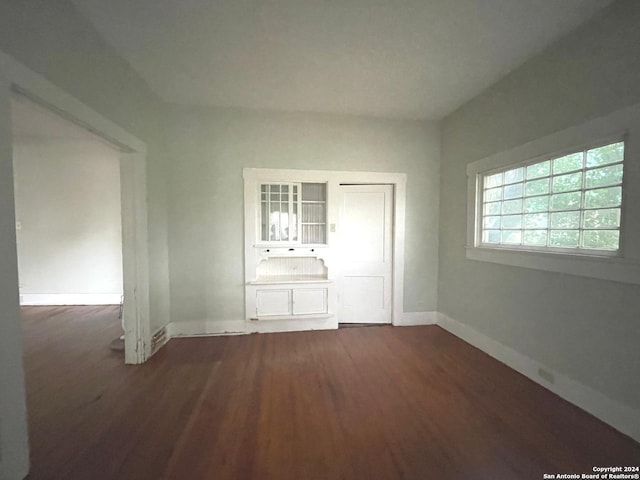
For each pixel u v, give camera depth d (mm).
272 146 3359
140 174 2621
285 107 3277
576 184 2055
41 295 4645
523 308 2432
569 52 2021
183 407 1972
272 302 3430
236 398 2080
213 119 3260
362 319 3756
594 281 1878
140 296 2637
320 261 3736
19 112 3561
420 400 2057
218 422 1816
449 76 2619
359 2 1757
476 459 1527
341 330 3510
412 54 2289
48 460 1513
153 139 2891
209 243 3314
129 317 2617
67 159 4590
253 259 3381
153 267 2875
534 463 1500
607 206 1842
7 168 1299
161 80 2688
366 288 3742
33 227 4594
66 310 4320
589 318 1912
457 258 3326
